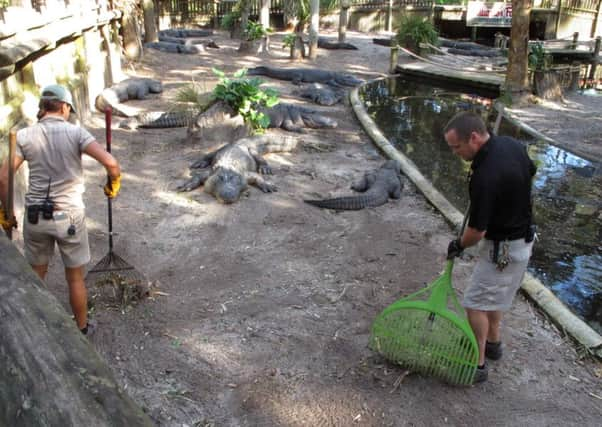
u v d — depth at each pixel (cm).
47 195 322
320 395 325
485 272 305
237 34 2072
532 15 2386
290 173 708
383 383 336
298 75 1373
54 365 153
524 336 388
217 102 814
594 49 1848
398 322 336
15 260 205
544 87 1266
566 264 538
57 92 322
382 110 1156
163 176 672
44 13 625
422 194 651
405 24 1823
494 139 284
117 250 485
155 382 329
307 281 450
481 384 338
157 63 1434
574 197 705
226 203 595
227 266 470
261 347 365
